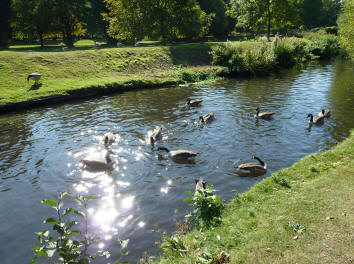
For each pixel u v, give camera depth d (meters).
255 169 10.86
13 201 9.60
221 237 7.03
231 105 20.70
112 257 6.97
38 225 8.39
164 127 16.28
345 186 8.90
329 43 55.62
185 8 49.47
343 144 12.70
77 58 33.28
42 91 24.36
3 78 26.17
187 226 7.88
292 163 11.66
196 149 13.23
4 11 55.69
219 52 37.38
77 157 12.80
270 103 20.95
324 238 6.63
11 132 16.47
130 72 33.47
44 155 13.09
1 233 8.05
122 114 19.27
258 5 61.00
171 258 6.52
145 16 47.19
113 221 8.41
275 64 38.50
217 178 10.64
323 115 16.72
